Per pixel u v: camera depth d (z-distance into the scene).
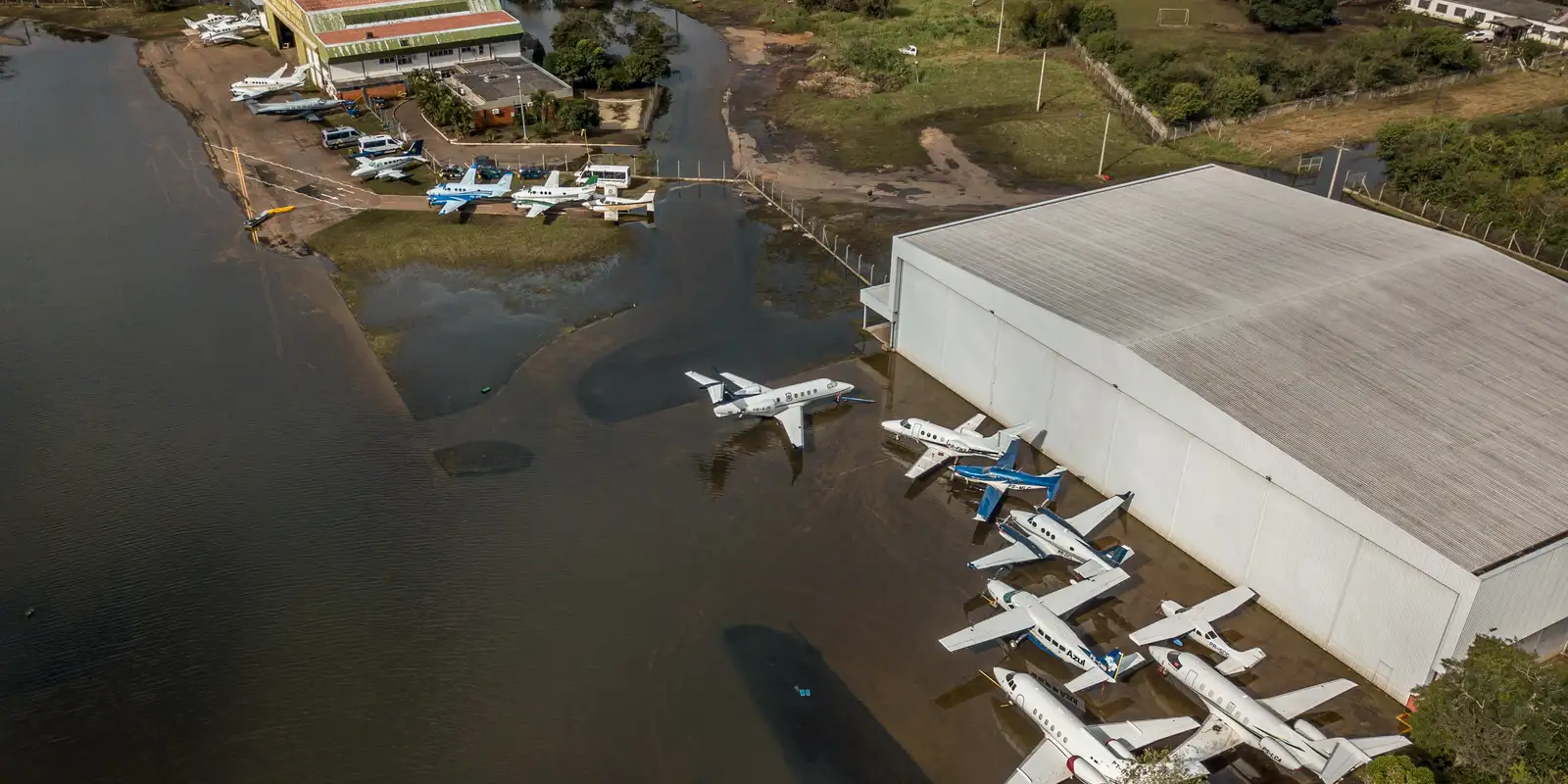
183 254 119.38
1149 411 72.50
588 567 72.62
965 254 90.88
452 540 75.12
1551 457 64.19
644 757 58.38
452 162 144.88
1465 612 54.84
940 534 76.12
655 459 84.31
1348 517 59.97
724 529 76.44
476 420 89.00
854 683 63.31
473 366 97.12
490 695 62.41
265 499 79.50
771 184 138.50
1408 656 59.06
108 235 123.94
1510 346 75.56
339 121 159.88
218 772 57.59
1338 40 192.75
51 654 65.50
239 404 91.44
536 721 60.56
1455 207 125.62
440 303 108.44
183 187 137.38
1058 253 90.81
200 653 65.56
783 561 73.38
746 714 61.06
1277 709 57.84
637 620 68.00
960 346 90.62
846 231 123.94
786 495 80.25
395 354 99.06
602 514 77.94
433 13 177.25
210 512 78.12
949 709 61.66
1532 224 118.19
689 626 67.50
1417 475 61.94
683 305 108.25
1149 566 72.06
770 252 119.62
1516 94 168.00
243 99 167.62
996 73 182.38
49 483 81.31
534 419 89.19
